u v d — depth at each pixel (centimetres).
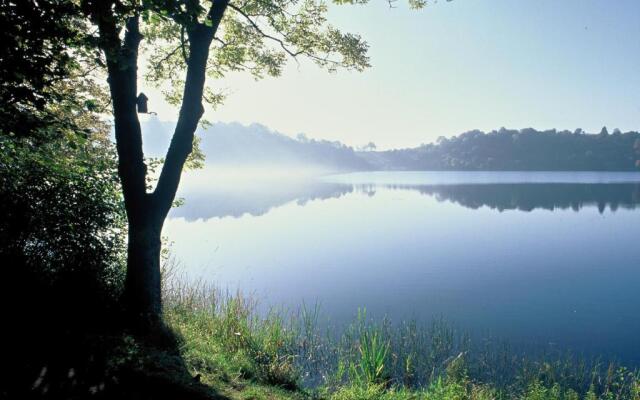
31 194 859
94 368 580
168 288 1272
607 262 2519
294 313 1493
